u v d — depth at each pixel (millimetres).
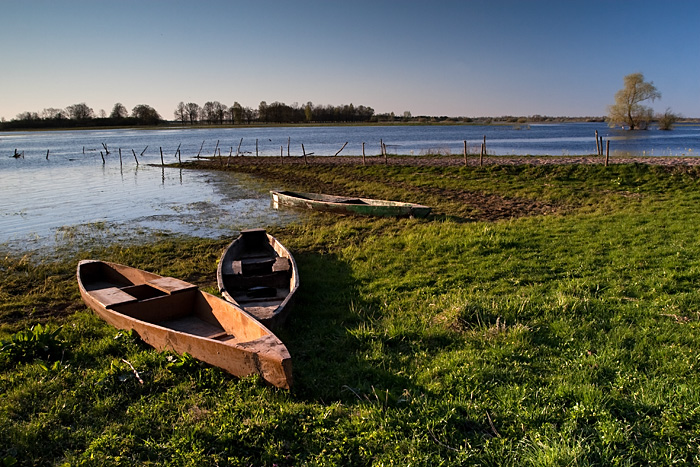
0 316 8414
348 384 5266
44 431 4461
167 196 23078
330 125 166500
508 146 51219
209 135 97500
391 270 10008
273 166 32844
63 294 9516
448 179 23781
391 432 4230
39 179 30688
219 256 12305
